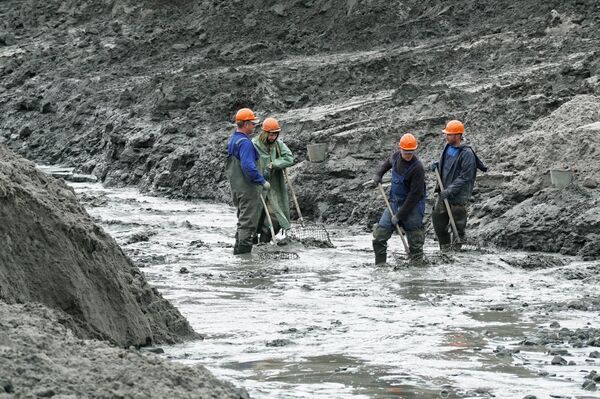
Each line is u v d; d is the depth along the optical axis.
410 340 15.76
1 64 64.25
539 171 29.36
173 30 61.84
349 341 15.64
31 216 13.95
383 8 55.88
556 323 16.95
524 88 37.56
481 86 40.34
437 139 36.31
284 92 47.03
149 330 14.87
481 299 19.89
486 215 29.23
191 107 47.47
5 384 9.51
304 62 51.22
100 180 47.59
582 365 13.98
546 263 24.20
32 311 12.50
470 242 28.19
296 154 38.97
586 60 38.19
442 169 26.61
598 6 48.53
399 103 39.84
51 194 15.01
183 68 54.66
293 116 42.31
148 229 31.73
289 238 27.89
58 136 54.28
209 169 41.81
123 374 10.35
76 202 15.42
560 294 20.41
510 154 31.69
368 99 42.78
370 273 23.52
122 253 15.52
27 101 57.94
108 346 11.59
